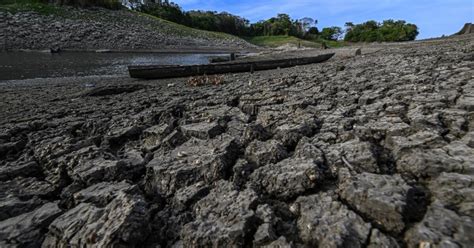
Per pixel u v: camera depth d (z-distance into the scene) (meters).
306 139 4.98
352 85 9.70
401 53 25.50
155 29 75.06
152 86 15.95
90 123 7.57
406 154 3.94
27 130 7.43
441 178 3.26
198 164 4.27
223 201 3.30
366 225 2.68
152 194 4.00
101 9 73.38
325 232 2.66
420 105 5.95
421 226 2.62
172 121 7.08
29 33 52.03
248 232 2.79
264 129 5.60
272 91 10.09
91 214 3.19
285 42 108.12
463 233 2.48
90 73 26.62
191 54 57.03
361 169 3.81
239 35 128.12
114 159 4.94
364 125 5.24
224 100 9.20
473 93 6.33
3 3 59.78
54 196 4.19
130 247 2.78
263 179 3.77
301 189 3.47
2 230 3.20
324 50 47.41
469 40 33.56
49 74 25.67
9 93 15.27
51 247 3.01
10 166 5.01
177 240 3.02
